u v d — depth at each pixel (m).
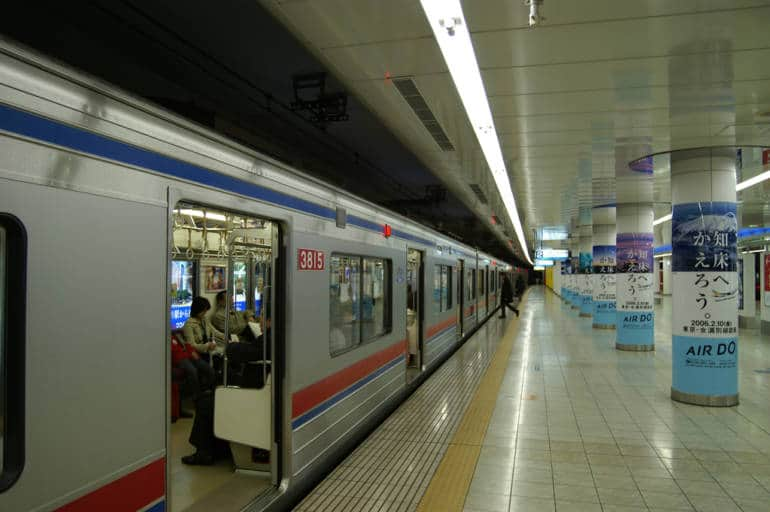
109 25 5.43
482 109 6.41
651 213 12.41
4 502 1.98
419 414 6.85
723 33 4.35
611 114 6.38
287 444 4.27
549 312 25.28
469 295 15.49
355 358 5.74
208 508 3.96
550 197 13.80
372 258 6.48
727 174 7.34
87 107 2.39
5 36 2.04
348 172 13.72
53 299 2.19
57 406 2.19
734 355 7.35
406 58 4.99
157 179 2.80
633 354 11.88
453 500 4.30
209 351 6.51
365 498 4.33
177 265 7.16
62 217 2.24
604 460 5.22
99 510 2.38
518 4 3.90
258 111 8.36
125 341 2.54
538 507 4.20
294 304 4.36
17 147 2.07
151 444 2.68
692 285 7.40
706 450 5.52
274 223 4.30
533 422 6.52
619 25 4.23
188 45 5.88
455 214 22.52
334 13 4.18
